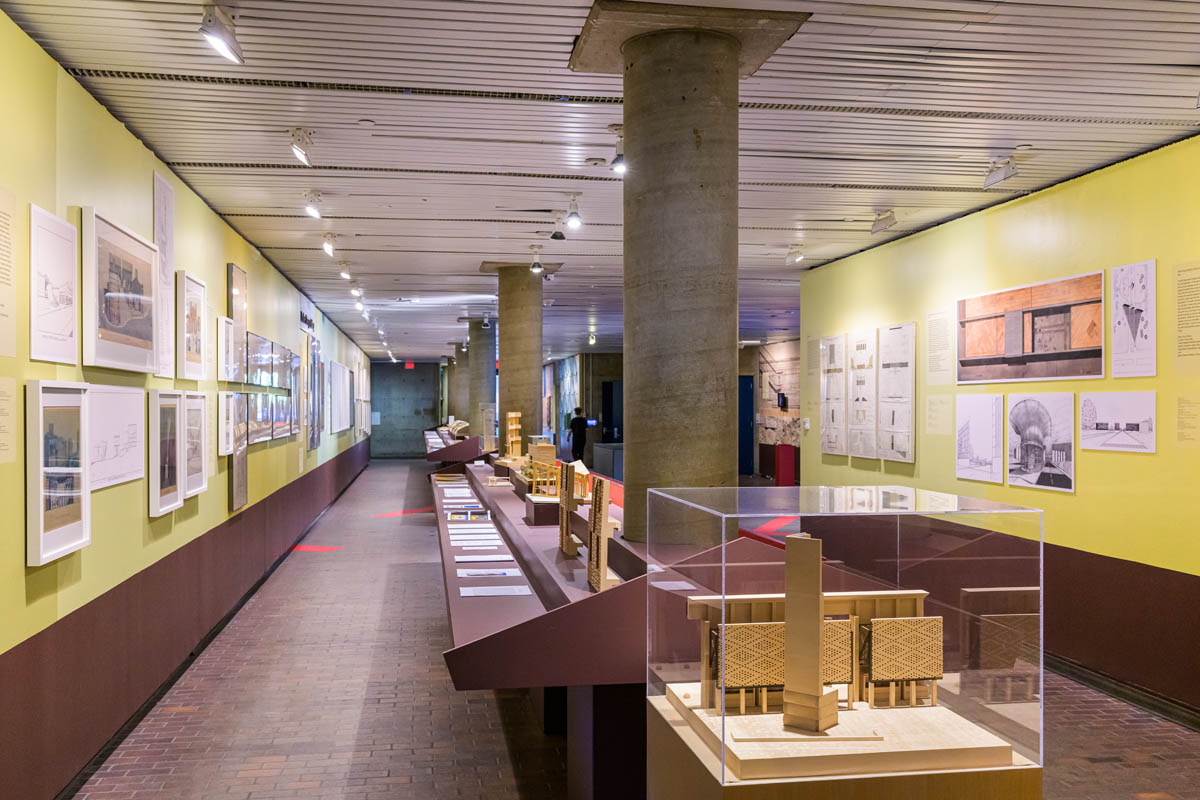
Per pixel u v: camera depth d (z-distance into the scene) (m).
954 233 7.68
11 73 3.58
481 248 9.66
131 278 4.85
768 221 7.97
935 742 2.00
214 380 7.18
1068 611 6.18
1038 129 5.30
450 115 5.07
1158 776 4.41
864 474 9.16
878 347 8.92
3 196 3.45
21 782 3.56
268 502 9.84
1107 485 5.84
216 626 7.22
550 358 37.84
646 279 3.98
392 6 3.67
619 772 3.52
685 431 3.94
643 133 3.97
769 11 3.75
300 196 7.02
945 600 2.02
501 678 3.20
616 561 4.09
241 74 4.39
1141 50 4.15
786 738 1.98
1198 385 5.17
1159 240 5.50
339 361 19.88
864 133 5.45
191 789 4.19
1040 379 6.51
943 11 3.74
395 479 24.16
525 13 3.75
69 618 4.09
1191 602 5.17
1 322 3.39
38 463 3.62
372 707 5.45
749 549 1.98
